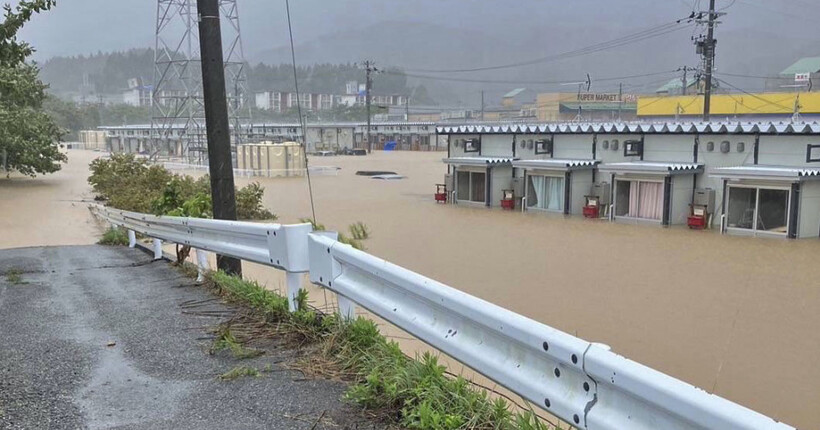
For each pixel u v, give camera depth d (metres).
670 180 28.75
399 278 3.88
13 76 26.45
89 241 22.20
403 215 33.78
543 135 35.91
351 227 26.88
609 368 2.46
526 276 18.62
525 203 35.81
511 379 3.03
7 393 4.00
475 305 3.26
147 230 11.12
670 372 10.62
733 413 1.97
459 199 39.47
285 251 5.27
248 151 59.12
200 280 7.81
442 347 3.54
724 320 13.77
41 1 10.75
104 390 4.07
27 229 25.02
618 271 19.30
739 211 26.73
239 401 3.85
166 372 4.39
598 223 30.30
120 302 6.79
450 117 143.75
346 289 4.59
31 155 42.88
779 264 20.22
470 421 3.25
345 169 67.31
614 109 101.06
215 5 8.66
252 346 4.90
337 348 4.57
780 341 12.23
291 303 5.29
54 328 5.70
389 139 115.88
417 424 3.34
